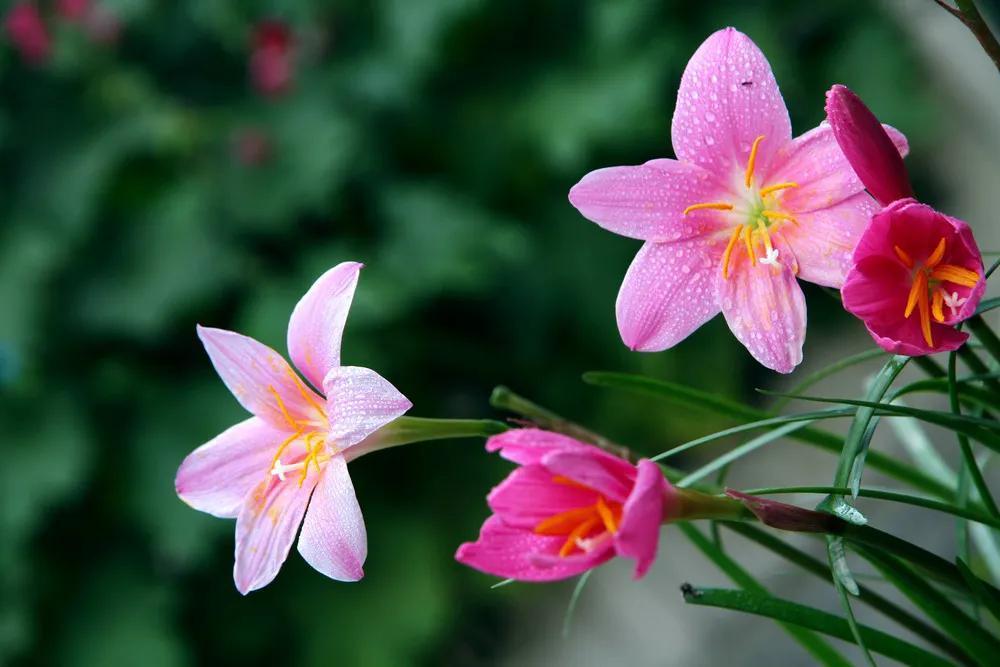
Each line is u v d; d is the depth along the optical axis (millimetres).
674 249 846
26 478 2379
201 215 2561
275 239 2688
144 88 2713
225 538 2453
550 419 861
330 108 2678
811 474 2180
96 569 2488
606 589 2297
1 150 2623
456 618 2492
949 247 794
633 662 2148
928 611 840
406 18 2668
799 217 836
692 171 844
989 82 2277
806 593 1707
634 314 845
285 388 868
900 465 900
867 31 2588
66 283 2535
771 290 838
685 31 2668
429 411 2672
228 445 870
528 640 2379
